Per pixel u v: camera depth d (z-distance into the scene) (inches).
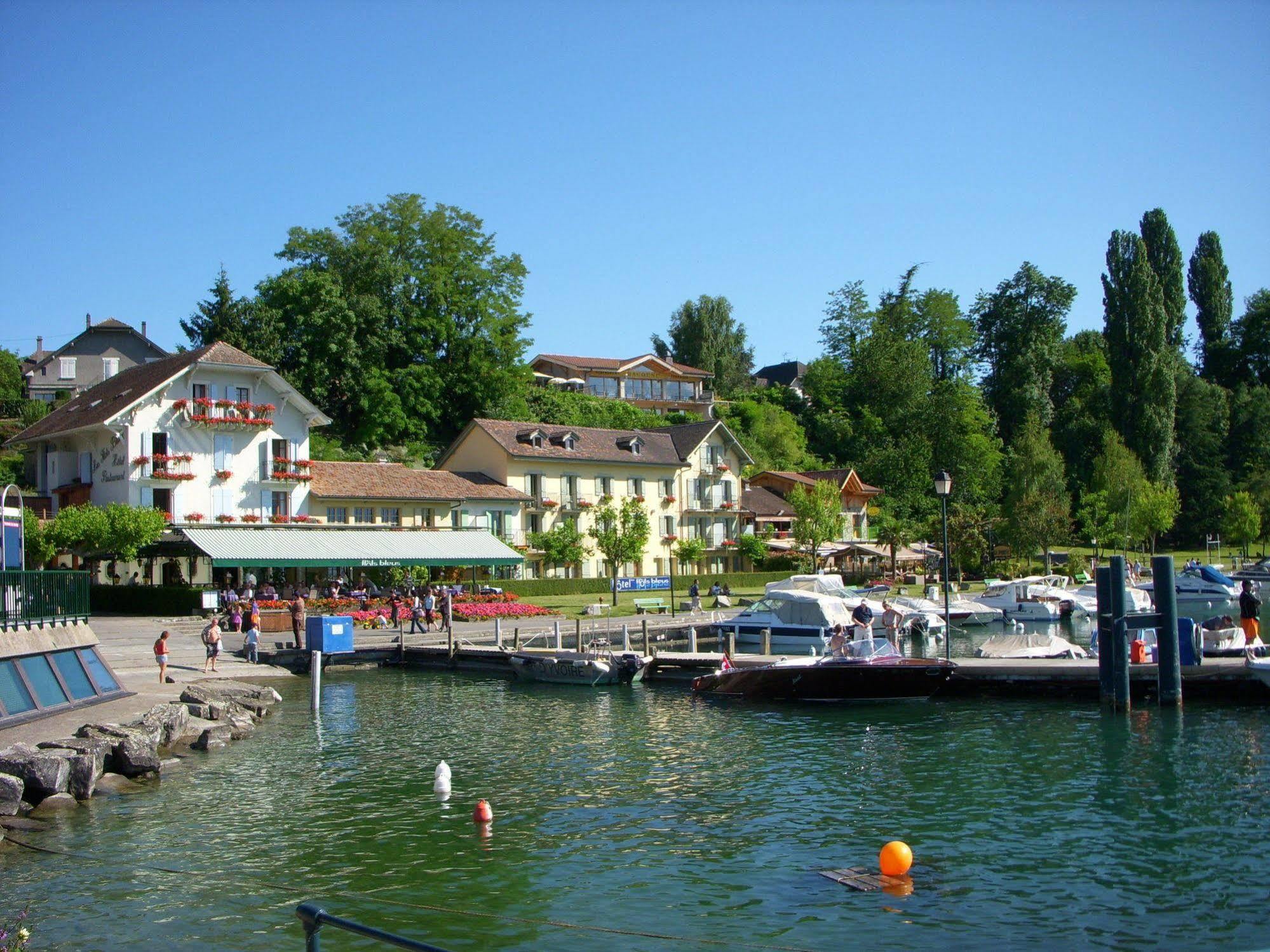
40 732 951.6
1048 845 711.7
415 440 3531.0
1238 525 4033.0
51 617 1077.1
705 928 579.5
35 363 4318.4
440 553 2383.1
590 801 848.9
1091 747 1001.5
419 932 579.2
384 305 3619.6
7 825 781.3
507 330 3772.1
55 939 573.3
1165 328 4168.3
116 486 2306.8
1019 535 3595.0
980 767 939.3
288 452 2544.3
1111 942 555.2
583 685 1540.4
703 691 1417.3
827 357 5255.9
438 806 837.8
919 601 2401.6
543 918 597.9
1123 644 1169.4
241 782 922.7
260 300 3476.9
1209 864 667.4
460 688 1536.7
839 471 4010.8
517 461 3004.4
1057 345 5049.2
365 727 1205.1
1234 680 1218.0
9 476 2817.4
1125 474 3863.2
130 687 1278.3
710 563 3476.9
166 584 2314.2
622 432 3373.5
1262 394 4557.1
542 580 2753.4
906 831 749.3
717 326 5841.5
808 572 3415.4
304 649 1710.1
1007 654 1534.2
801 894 628.7
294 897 634.8
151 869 682.8
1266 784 850.1
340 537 2315.5
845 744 1061.1
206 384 2411.4
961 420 4569.4
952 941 557.3
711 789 881.5
